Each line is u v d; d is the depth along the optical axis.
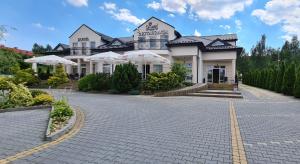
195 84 18.98
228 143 4.91
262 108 10.14
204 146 4.70
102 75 17.94
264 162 3.88
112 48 25.97
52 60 20.58
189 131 5.93
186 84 18.61
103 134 5.57
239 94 15.43
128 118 7.55
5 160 3.93
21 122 6.81
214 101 12.56
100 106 10.11
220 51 24.45
